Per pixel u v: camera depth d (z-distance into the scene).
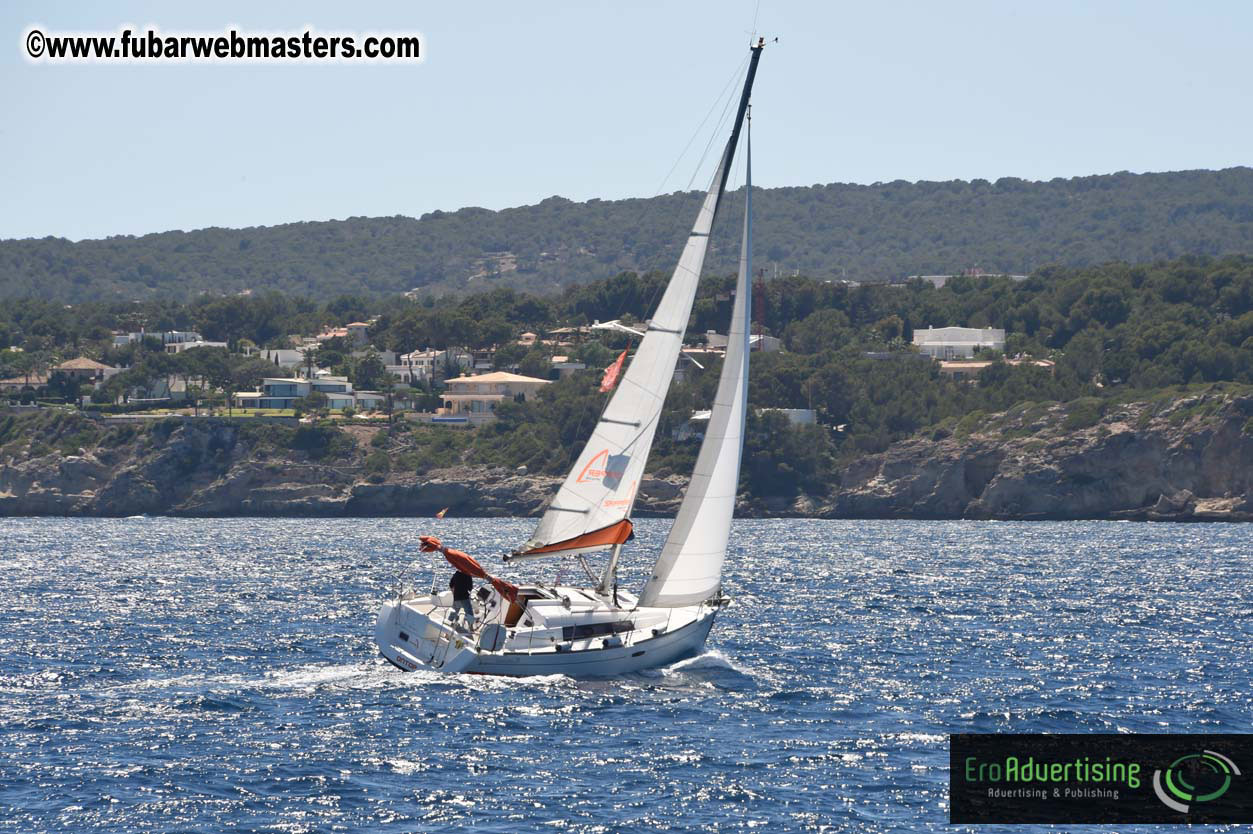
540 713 159.00
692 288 175.62
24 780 131.62
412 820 120.25
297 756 140.75
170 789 128.88
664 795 128.25
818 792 130.25
